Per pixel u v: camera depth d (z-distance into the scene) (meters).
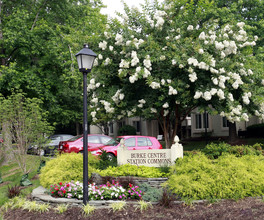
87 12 17.91
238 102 7.58
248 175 6.56
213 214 5.44
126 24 8.00
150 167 8.45
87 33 15.80
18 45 15.09
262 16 17.89
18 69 15.45
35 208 6.55
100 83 7.99
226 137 21.64
